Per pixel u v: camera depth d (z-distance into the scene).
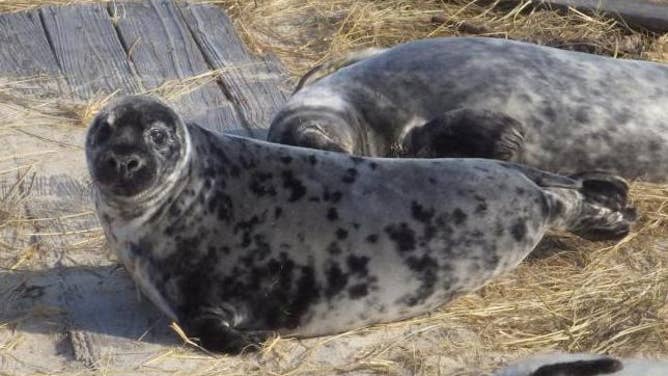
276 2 6.18
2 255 4.50
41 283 4.39
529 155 4.87
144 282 4.21
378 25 6.06
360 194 4.22
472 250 4.23
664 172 4.94
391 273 4.20
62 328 4.23
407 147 4.87
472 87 4.88
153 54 5.61
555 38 6.00
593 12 6.16
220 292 4.16
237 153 4.22
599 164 4.91
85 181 4.85
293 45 5.95
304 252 4.17
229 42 5.73
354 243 4.18
